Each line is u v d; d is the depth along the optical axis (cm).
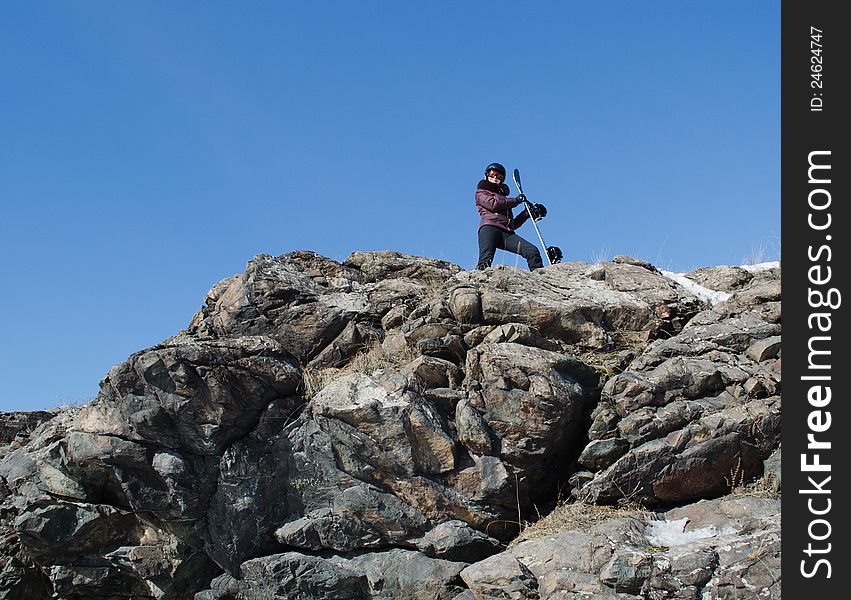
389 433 887
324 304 1094
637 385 903
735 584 743
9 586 1035
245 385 933
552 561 795
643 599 753
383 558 895
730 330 968
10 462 1054
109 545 1003
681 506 876
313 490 921
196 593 977
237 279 1148
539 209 1279
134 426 924
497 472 891
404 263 1239
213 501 941
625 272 1138
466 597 847
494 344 952
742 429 873
